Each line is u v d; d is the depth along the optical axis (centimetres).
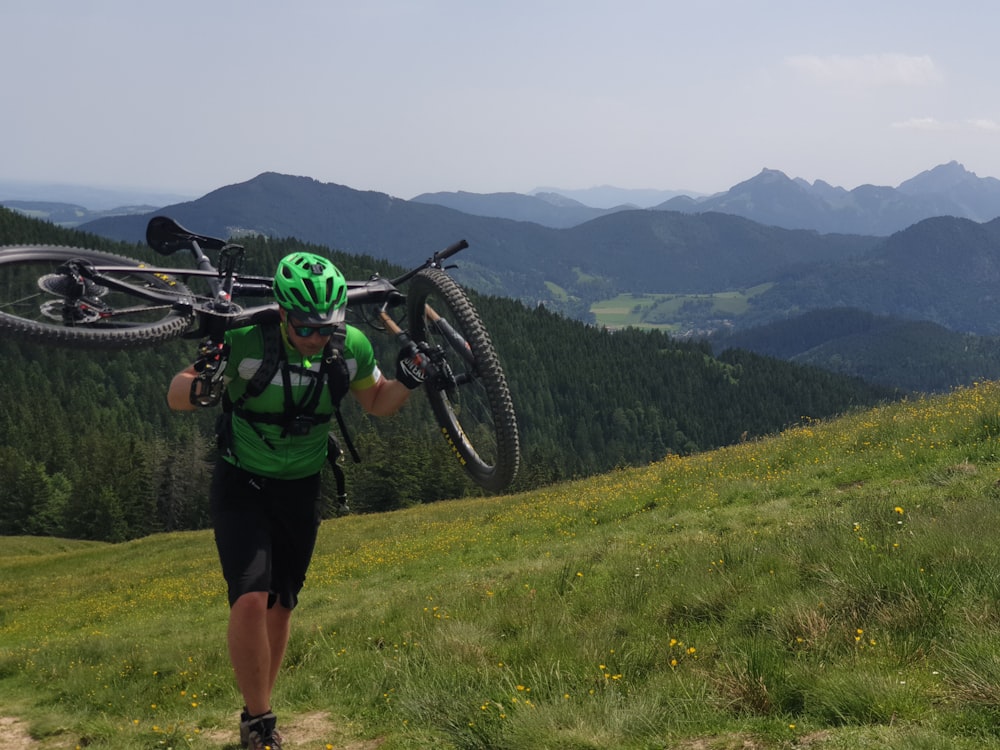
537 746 452
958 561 638
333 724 630
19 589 3775
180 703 933
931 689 428
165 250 552
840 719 420
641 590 889
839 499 1455
